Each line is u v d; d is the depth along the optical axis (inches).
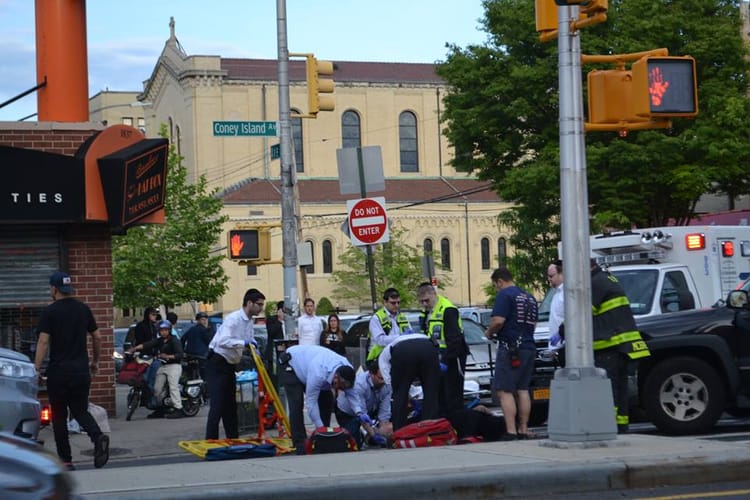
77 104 935.0
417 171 3860.7
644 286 848.3
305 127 3695.9
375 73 3848.4
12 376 578.9
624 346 617.3
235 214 3476.9
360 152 772.0
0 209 847.7
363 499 461.1
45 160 858.1
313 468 507.5
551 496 476.4
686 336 655.1
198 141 3575.3
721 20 1627.7
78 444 783.7
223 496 448.5
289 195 864.9
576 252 544.1
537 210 1697.8
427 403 638.5
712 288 856.9
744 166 1601.9
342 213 3609.7
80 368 605.0
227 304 3481.8
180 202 2635.3
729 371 654.5
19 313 891.4
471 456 529.7
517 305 641.6
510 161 1747.0
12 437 293.7
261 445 615.8
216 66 3597.4
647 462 493.0
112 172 872.3
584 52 1553.9
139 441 805.2
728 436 641.6
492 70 1702.8
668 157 1545.3
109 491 455.2
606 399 545.3
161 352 1000.2
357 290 3489.2
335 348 999.0
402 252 3528.5
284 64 863.1
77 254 901.2
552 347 694.5
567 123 541.6
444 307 687.7
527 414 648.4
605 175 1553.9
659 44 1593.3
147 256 2544.3
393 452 558.9
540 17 547.5
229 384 703.7
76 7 935.0
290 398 645.3
